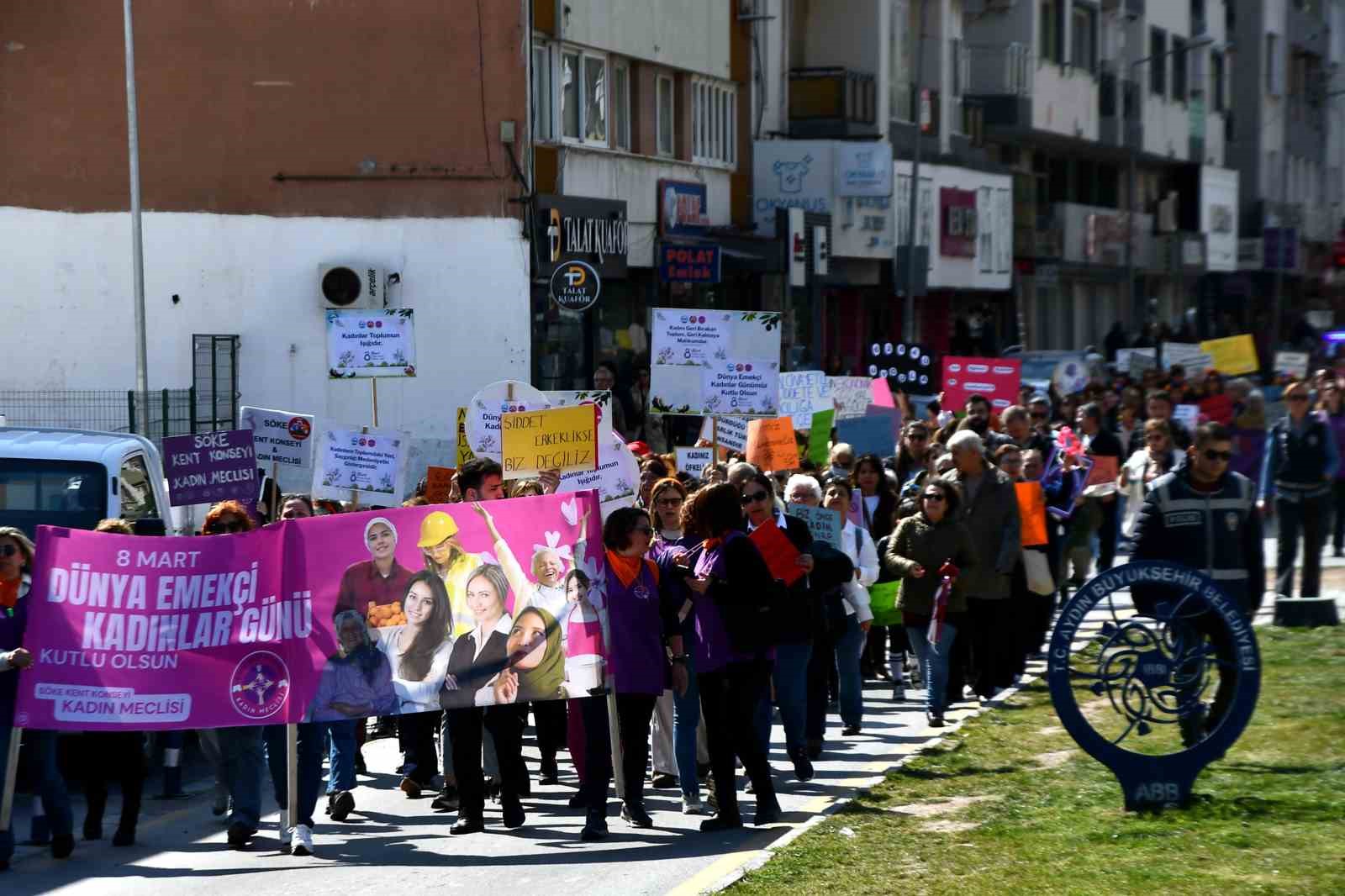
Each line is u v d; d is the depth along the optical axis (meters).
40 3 82.25
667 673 30.59
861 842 26.73
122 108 82.25
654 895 25.14
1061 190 163.12
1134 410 67.19
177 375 82.44
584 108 87.88
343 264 81.62
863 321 124.75
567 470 36.59
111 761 29.73
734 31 103.81
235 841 29.45
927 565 38.34
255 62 81.94
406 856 28.62
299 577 29.12
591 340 88.94
